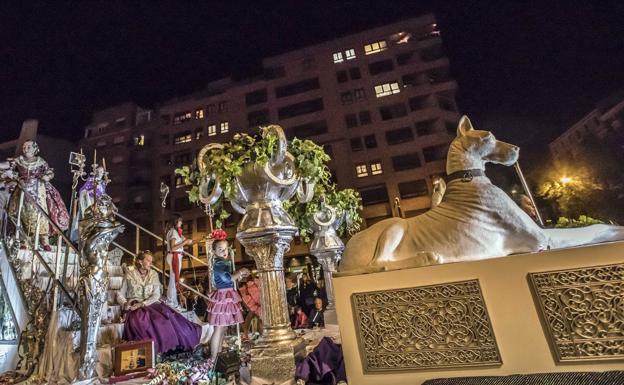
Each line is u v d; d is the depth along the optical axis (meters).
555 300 2.05
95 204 4.09
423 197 31.31
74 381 3.48
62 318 3.97
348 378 2.44
